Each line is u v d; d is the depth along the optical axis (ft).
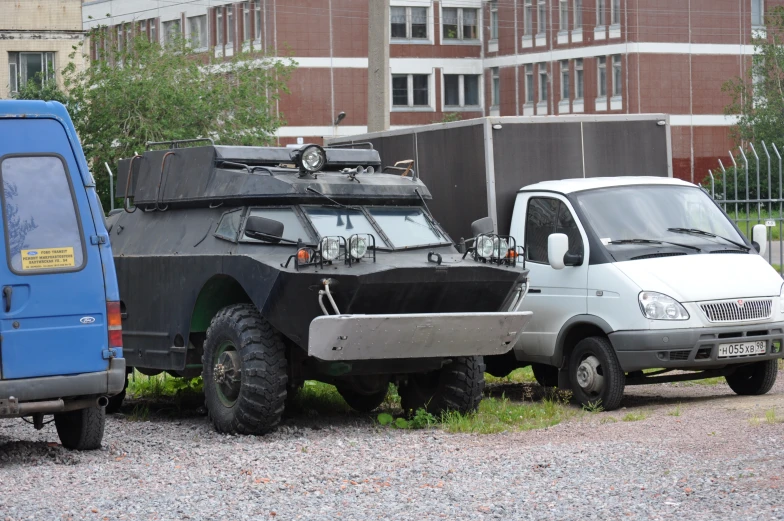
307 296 44.19
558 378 55.52
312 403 56.90
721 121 281.13
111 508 32.37
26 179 39.93
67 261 40.09
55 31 180.75
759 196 79.41
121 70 120.57
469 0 313.73
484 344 47.19
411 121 309.01
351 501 32.91
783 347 52.47
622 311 51.78
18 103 40.27
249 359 45.60
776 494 31.48
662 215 55.83
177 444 44.34
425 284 45.34
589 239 53.93
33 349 39.34
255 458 40.47
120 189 57.52
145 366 53.01
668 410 50.52
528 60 302.04
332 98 282.77
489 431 46.21
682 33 277.85
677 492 32.45
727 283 51.96
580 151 60.64
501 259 48.03
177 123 119.96
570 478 35.14
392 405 57.72
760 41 246.06
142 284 53.01
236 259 46.60
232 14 281.95
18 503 33.04
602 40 281.74
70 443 43.27
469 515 30.81
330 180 49.08
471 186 59.21
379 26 80.84
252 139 123.44
